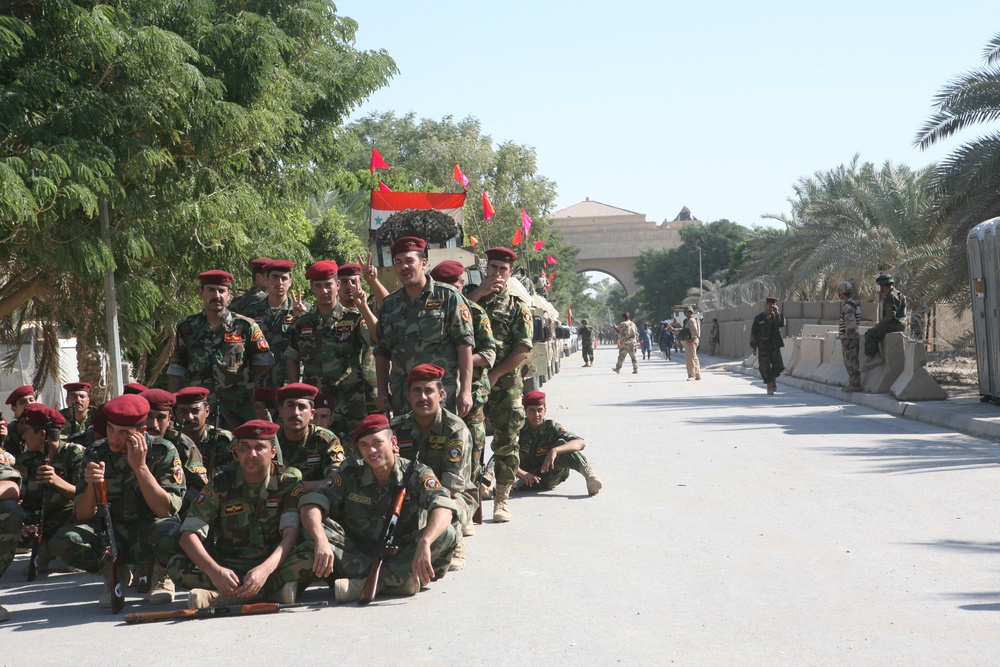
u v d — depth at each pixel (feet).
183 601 20.52
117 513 21.01
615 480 33.27
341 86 52.44
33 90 33.12
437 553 20.10
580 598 18.81
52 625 18.66
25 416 24.70
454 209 54.03
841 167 151.94
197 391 23.00
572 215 393.50
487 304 27.20
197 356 25.34
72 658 16.20
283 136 48.91
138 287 41.55
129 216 39.11
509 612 17.98
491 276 27.07
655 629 16.58
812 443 40.50
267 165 52.24
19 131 32.76
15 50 32.68
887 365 58.44
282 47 44.37
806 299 155.43
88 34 34.27
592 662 14.96
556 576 20.63
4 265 41.75
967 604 17.54
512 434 27.30
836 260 116.78
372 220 54.19
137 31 35.55
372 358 26.68
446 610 18.29
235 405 25.52
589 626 16.90
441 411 21.66
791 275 136.15
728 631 16.35
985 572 19.75
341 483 20.25
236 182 44.09
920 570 20.08
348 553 19.77
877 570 20.18
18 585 22.75
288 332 27.73
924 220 72.64
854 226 126.11
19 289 43.88
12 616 19.56
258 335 25.85
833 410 54.85
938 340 86.74
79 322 46.70
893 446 38.68
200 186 41.19
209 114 39.06
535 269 228.02
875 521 25.02
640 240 364.99
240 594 18.71
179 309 46.75
